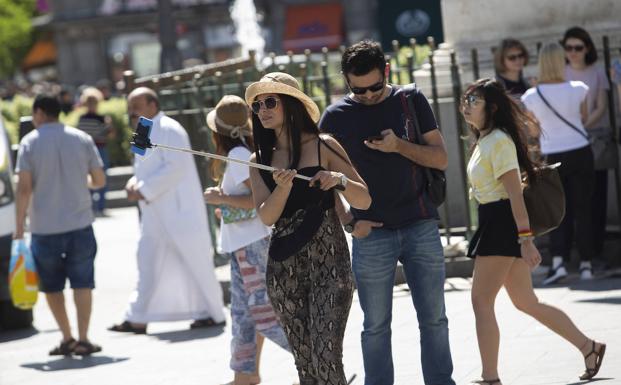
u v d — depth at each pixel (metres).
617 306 15.49
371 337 11.44
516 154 11.80
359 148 11.27
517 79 19.02
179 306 17.94
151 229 17.80
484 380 11.94
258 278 13.30
